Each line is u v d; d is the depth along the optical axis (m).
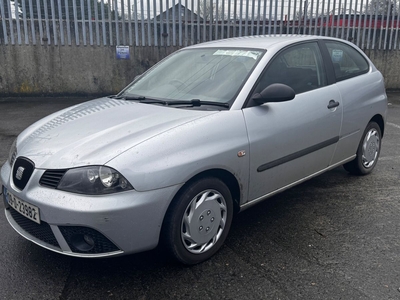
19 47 10.28
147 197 2.60
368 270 2.93
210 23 11.02
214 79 3.58
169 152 2.71
